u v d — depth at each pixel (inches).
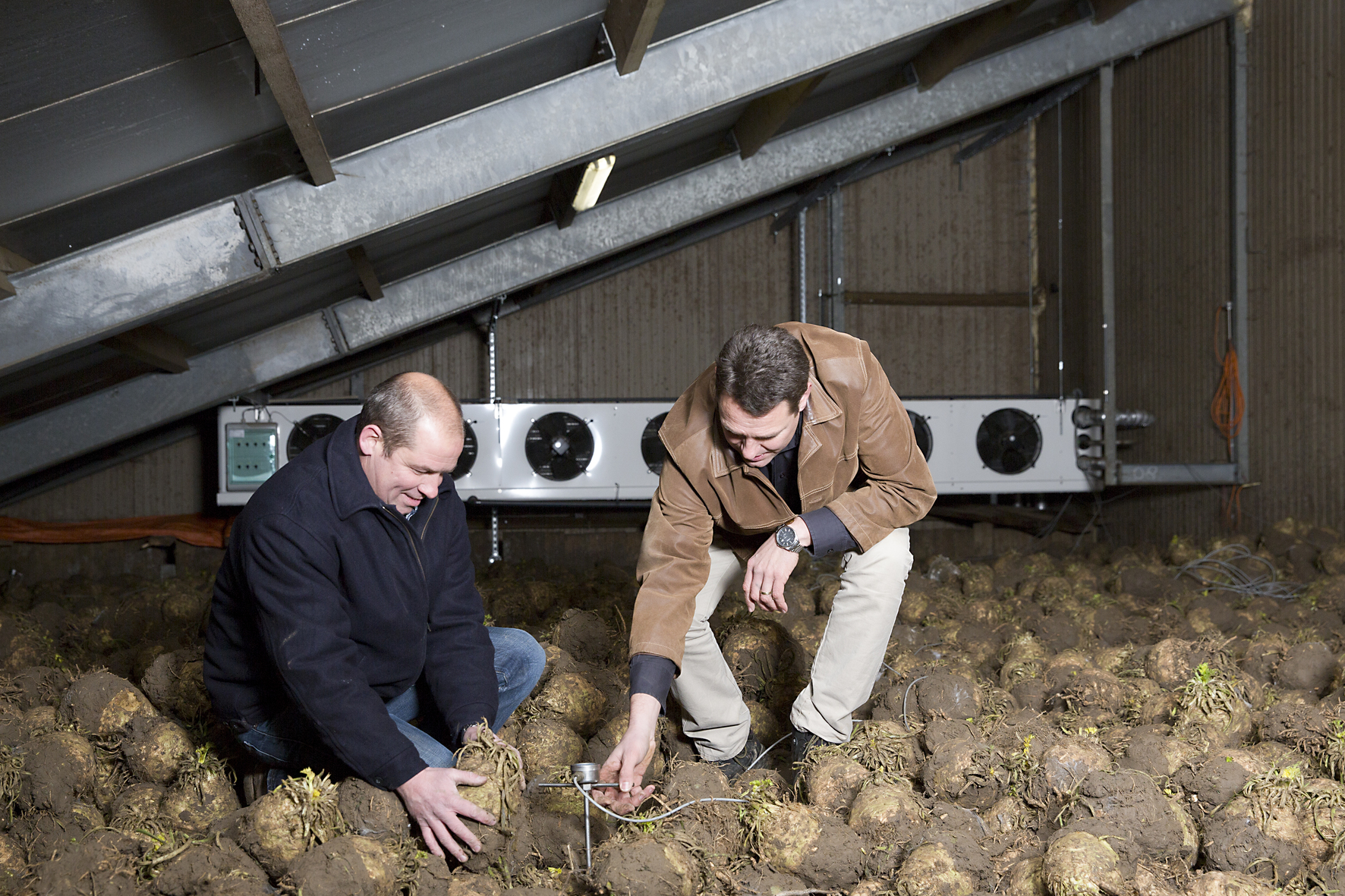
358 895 64.2
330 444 77.0
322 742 76.9
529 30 133.7
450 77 135.3
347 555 75.1
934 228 335.3
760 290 329.1
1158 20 254.4
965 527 303.4
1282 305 238.5
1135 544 292.7
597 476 253.3
